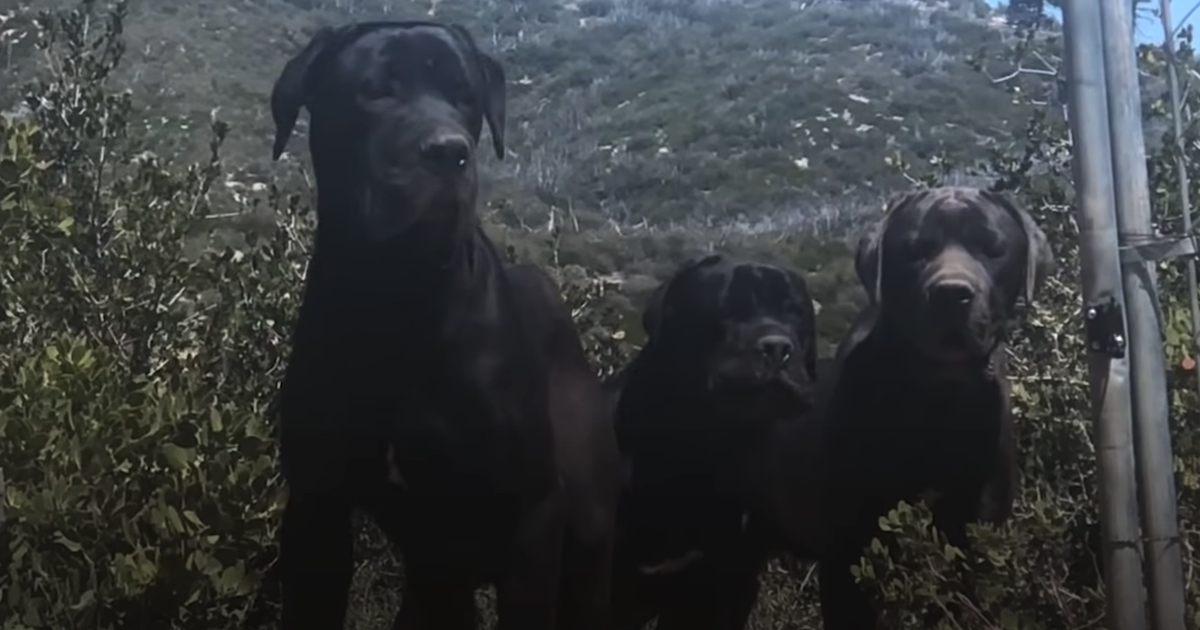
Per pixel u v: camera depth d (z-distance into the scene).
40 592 2.20
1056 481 2.73
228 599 2.27
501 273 2.00
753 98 15.49
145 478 2.34
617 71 18.14
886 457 2.40
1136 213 1.84
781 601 3.13
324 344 1.89
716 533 2.60
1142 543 1.86
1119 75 1.84
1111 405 1.83
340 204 1.90
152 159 3.22
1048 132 3.35
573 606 2.19
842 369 2.49
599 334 3.54
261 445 2.42
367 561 2.96
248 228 4.48
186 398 2.48
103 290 3.03
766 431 2.57
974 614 2.17
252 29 16.22
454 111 1.89
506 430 1.90
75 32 3.39
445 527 1.95
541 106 16.91
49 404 2.32
